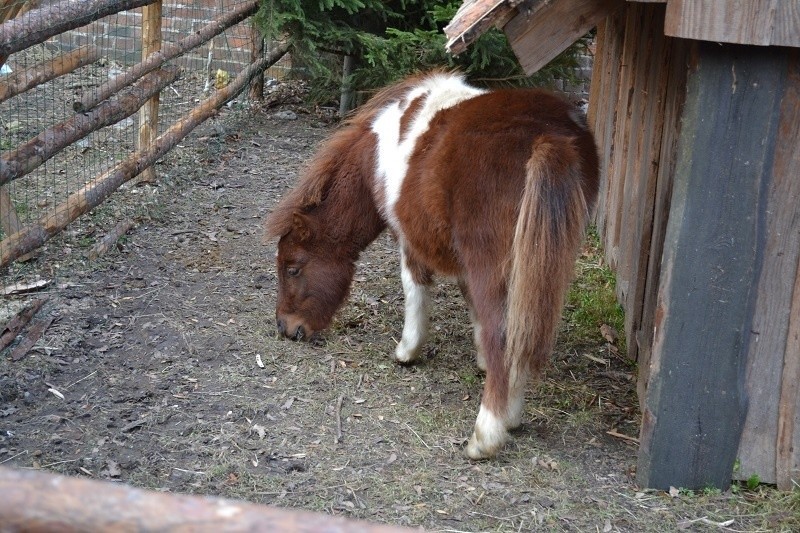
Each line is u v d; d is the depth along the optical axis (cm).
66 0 444
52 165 647
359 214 404
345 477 323
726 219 285
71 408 365
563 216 299
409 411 378
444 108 358
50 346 414
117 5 489
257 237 572
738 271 289
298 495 311
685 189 284
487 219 319
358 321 473
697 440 308
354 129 404
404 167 360
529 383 406
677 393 303
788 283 291
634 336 429
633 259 440
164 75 595
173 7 871
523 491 315
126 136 726
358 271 544
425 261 373
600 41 685
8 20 421
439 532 277
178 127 653
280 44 903
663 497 311
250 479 320
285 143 762
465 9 322
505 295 321
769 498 309
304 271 411
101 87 512
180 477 321
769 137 276
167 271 514
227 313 466
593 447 350
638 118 461
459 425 366
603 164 627
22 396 372
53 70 455
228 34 867
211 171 686
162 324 447
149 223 580
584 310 494
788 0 257
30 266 489
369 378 409
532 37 277
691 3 260
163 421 359
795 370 300
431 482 321
